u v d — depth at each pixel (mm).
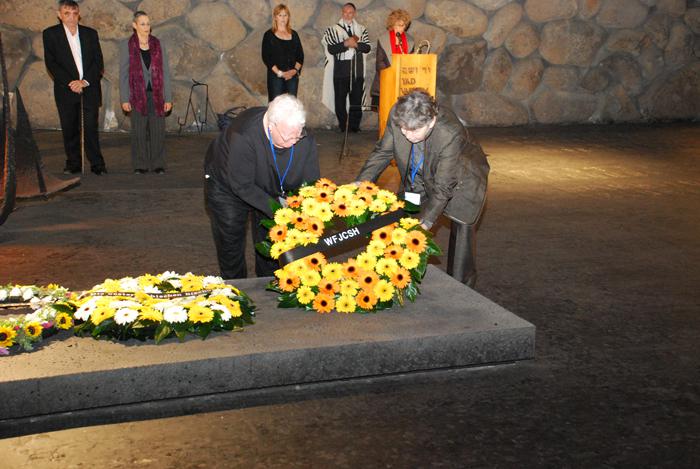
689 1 15195
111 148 11445
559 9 14484
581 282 5797
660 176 9914
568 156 11359
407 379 4086
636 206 8273
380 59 11188
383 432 3621
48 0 12352
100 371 3668
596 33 14742
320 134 13023
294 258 4297
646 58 15094
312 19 13344
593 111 14984
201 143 12039
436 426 3680
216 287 4340
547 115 14773
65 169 9758
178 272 5949
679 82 15242
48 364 3723
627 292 5586
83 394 3670
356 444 3523
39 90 12578
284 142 4184
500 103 14430
